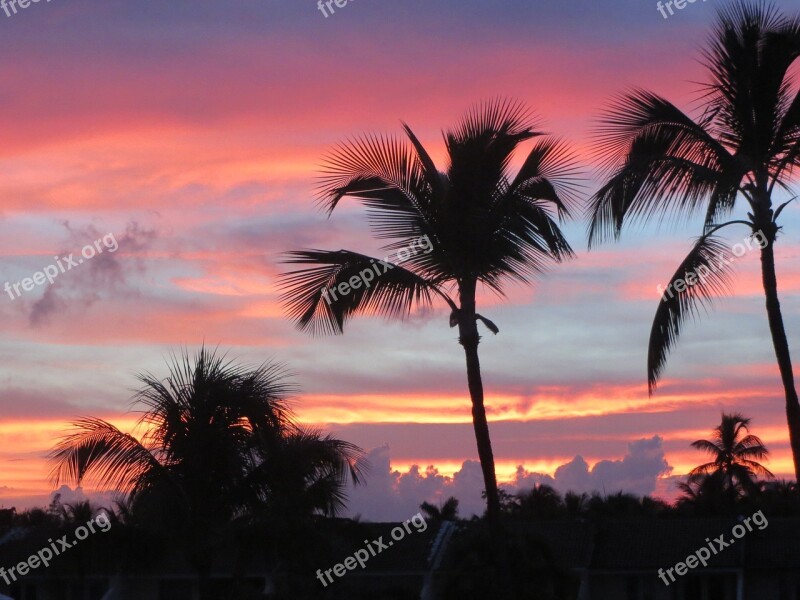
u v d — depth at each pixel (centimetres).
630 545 3953
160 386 2172
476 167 1998
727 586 3869
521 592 2245
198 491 2152
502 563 2020
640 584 3888
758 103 1745
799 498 1722
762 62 1741
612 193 1720
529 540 2375
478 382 2030
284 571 2486
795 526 4053
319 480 2203
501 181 2039
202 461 2148
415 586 3681
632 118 1777
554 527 4062
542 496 7300
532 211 2058
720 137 1786
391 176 2048
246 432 2188
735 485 6919
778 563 3791
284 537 2077
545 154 2033
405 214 2062
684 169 1734
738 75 1747
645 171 1717
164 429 2155
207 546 2125
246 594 2266
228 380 2177
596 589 3906
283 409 2212
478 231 2022
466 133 2038
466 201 2014
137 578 3697
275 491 2170
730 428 6975
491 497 2019
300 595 2355
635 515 6412
